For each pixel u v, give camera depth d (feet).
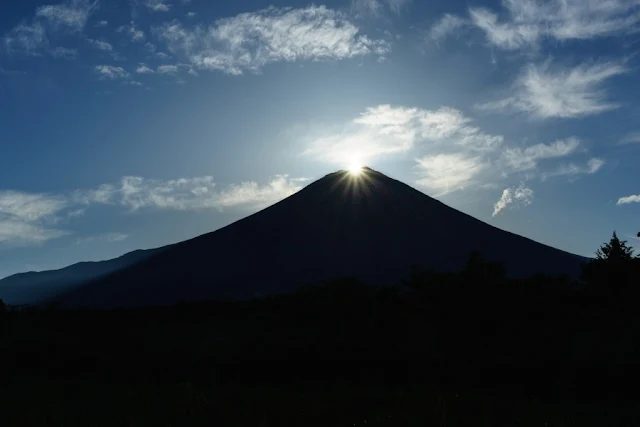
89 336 115.44
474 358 82.99
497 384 74.33
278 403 57.88
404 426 48.78
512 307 101.14
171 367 85.71
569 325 102.83
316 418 51.98
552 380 73.51
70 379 79.77
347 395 62.13
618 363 74.74
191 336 114.42
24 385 73.10
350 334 101.50
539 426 47.96
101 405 57.52
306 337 100.53
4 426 49.78
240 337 106.73
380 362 83.66
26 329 124.88
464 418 50.98
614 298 125.70
